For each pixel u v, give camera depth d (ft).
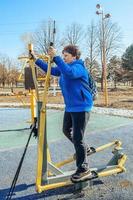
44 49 135.64
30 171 16.49
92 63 151.94
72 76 12.27
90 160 18.37
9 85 183.52
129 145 22.22
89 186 13.99
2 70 179.52
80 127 13.01
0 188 14.23
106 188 13.96
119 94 97.96
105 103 55.16
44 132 12.67
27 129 30.12
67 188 13.93
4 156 19.61
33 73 12.87
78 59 13.01
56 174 13.53
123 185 14.30
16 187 14.29
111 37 152.76
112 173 14.62
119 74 180.86
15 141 24.34
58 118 38.17
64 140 24.21
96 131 27.91
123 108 48.78
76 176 13.23
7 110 49.39
